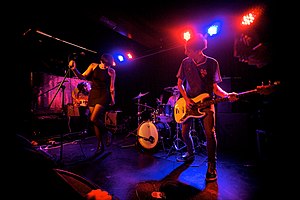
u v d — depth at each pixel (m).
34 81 4.73
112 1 4.52
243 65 5.27
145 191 2.03
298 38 2.85
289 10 3.00
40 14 4.68
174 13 5.09
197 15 5.17
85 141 4.99
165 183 2.24
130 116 7.63
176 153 3.76
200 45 2.46
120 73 8.65
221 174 2.52
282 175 2.39
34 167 0.66
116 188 2.11
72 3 4.44
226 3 4.53
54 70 5.67
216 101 2.39
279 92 2.50
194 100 2.58
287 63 2.85
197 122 4.67
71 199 0.73
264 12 3.34
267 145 2.85
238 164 2.94
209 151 2.41
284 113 2.48
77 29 5.76
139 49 7.67
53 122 5.05
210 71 2.51
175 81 7.30
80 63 7.13
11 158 0.62
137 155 3.57
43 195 0.65
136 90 8.34
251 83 5.04
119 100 8.49
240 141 3.87
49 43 5.54
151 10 4.94
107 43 6.97
